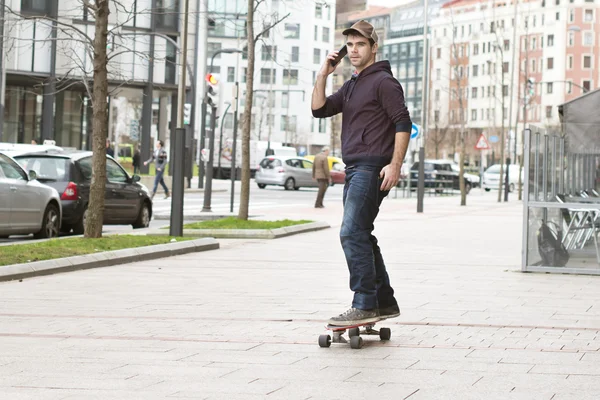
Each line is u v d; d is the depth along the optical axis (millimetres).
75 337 9141
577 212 16031
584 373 7516
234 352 8375
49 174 23703
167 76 58812
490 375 7422
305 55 168625
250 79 25266
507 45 167625
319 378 7289
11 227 20516
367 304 8758
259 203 43031
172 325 9891
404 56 192000
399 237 23859
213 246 19906
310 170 64062
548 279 14930
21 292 12586
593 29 162500
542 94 164250
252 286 13438
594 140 16312
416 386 7012
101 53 18578
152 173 68500
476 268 16391
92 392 6777
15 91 57719
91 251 16688
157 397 6629
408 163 56406
